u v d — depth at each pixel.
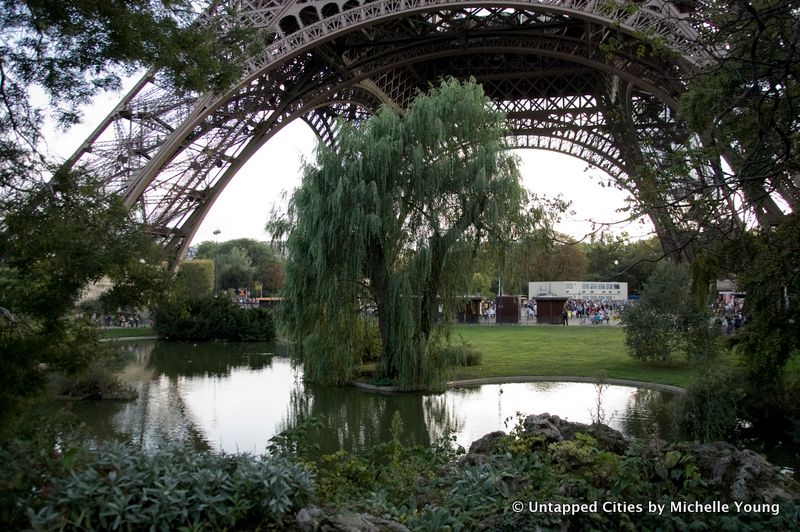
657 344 32.19
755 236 15.31
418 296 27.20
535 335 52.56
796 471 14.41
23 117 10.21
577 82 55.97
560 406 23.16
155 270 10.77
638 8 11.29
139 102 34.34
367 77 43.28
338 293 27.22
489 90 59.03
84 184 10.31
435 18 44.19
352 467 9.66
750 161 9.78
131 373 33.75
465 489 7.55
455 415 22.03
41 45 10.26
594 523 6.90
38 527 5.35
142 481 6.23
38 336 9.09
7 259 9.16
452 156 27.84
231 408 23.55
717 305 31.38
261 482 6.66
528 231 28.59
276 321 31.36
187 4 11.91
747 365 18.61
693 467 7.72
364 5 33.59
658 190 10.26
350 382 29.23
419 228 27.77
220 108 36.47
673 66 28.70
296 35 33.91
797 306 15.47
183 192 37.50
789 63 8.33
